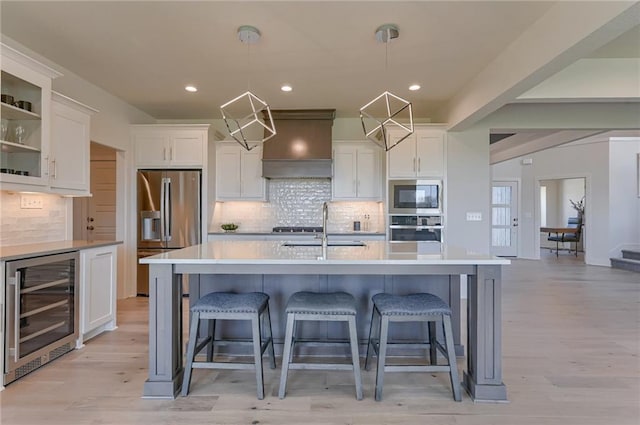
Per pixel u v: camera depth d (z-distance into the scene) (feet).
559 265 24.45
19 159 9.34
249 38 9.28
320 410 6.64
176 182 15.33
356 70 11.51
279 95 14.01
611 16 6.36
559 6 7.72
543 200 37.60
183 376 7.47
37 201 10.34
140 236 15.37
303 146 16.12
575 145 25.68
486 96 11.21
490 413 6.55
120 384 7.57
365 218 17.53
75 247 9.30
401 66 11.19
